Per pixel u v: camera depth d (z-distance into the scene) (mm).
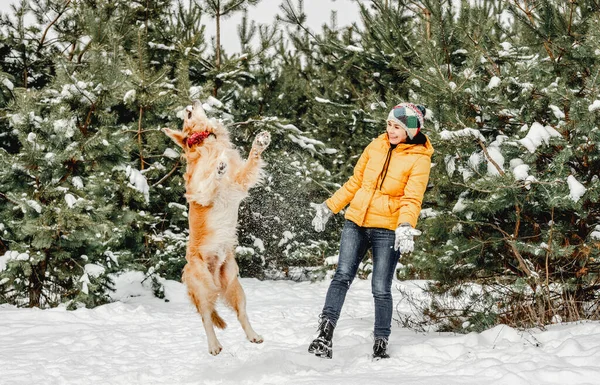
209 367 3607
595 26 4168
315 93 10117
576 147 4117
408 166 3535
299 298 7375
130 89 7215
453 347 3521
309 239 9516
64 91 6383
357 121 9117
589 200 4156
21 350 4227
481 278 4598
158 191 8070
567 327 3836
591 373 2646
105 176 6660
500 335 3773
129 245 7344
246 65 9883
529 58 5086
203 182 3732
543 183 3973
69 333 4953
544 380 2670
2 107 7137
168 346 4375
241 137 9078
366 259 8602
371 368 3273
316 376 3123
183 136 3984
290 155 9258
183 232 8438
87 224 6012
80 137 6242
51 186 6148
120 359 3945
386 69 8406
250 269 9312
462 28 5211
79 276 6348
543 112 4539
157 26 9070
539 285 4227
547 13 4734
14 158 6012
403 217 3383
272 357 3605
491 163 4379
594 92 4070
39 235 5863
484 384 2678
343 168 9273
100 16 7129
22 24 8203
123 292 7289
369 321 5004
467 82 4629
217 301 3867
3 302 6500
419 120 3570
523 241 4445
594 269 4223
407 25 8234
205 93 7789
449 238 4555
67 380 3420
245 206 9234
